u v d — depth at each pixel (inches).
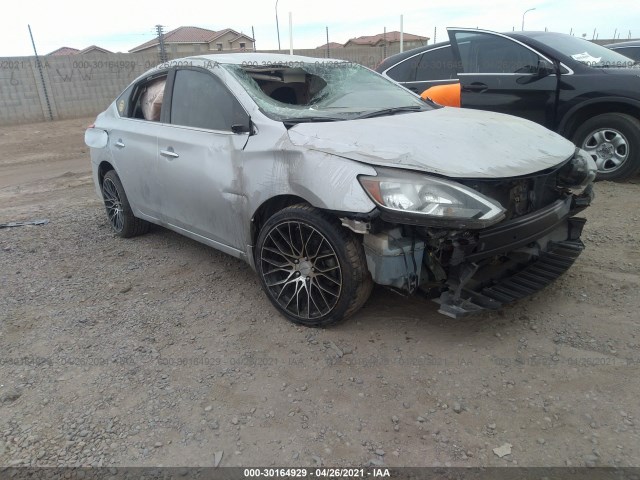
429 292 110.0
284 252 124.2
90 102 735.1
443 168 102.6
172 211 160.6
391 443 87.7
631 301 127.3
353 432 90.6
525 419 91.4
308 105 141.3
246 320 130.4
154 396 102.4
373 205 101.5
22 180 360.2
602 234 171.0
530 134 131.5
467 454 84.6
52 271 169.5
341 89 154.6
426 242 105.4
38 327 131.7
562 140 135.6
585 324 119.0
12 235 209.5
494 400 96.5
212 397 101.4
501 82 242.7
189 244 189.6
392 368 107.2
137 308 140.1
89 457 87.6
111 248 189.9
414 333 119.2
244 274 159.0
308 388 102.7
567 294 133.1
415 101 161.3
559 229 133.9
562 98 226.8
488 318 124.0
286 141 118.5
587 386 98.6
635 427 87.8
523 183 113.6
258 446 88.5
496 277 118.7
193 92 151.3
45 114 702.5
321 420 93.8
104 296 148.8
